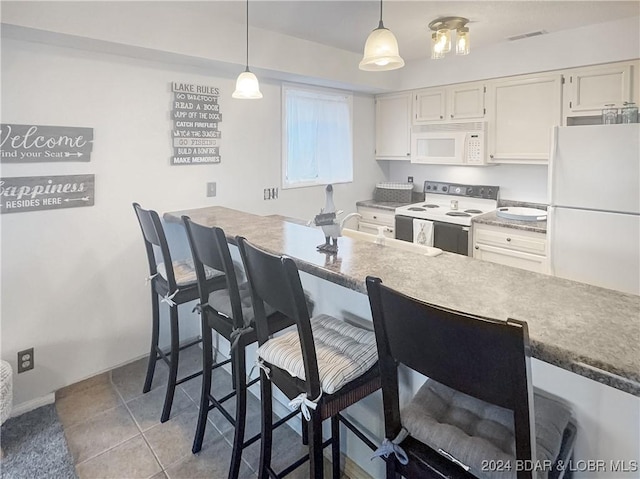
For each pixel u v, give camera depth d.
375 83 3.90
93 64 2.47
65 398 2.47
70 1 2.13
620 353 0.86
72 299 2.51
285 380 1.42
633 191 2.39
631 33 2.80
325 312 1.85
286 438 2.11
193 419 2.28
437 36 2.72
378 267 1.47
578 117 3.12
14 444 2.07
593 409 1.09
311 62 3.32
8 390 2.00
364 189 4.47
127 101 2.62
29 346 2.37
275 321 1.78
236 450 1.77
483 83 3.58
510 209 3.71
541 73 3.25
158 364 2.82
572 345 0.90
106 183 2.58
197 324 3.09
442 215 3.78
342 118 4.12
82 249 2.52
